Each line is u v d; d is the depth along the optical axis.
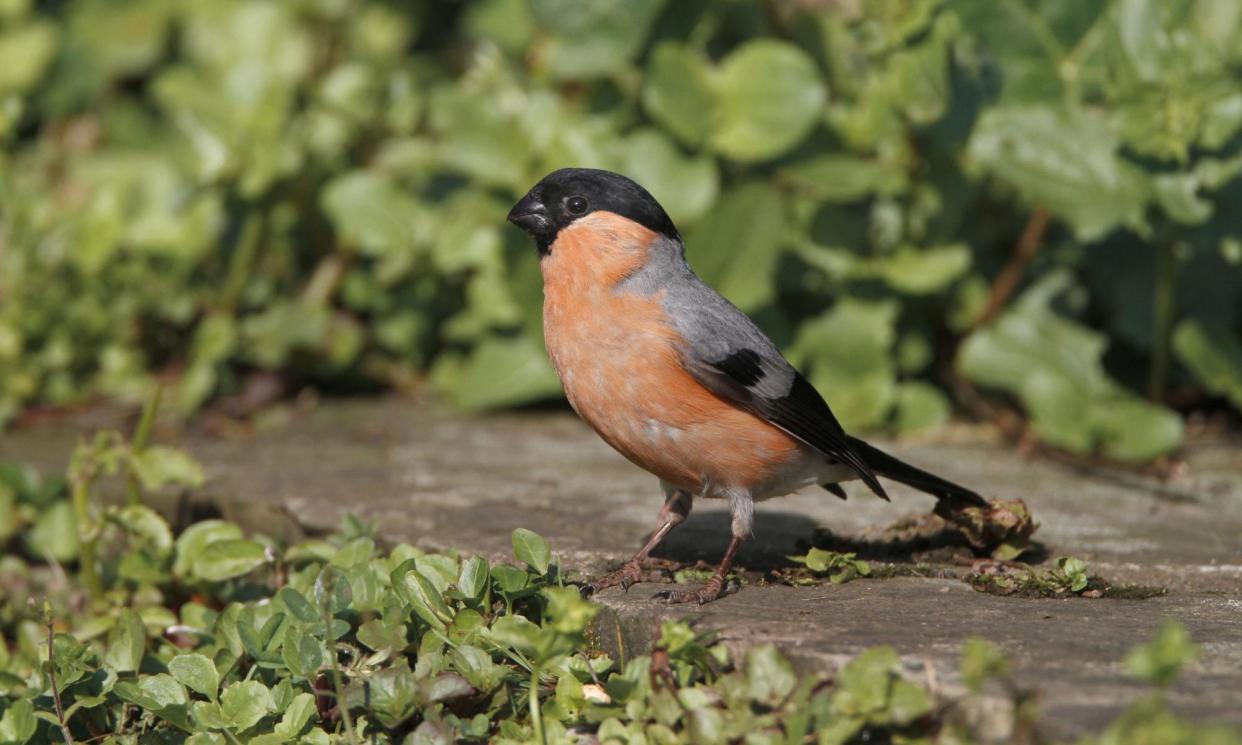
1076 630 6.39
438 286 13.73
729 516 9.27
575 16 12.07
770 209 11.62
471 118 12.34
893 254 12.10
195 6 15.67
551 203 7.86
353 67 13.87
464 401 12.65
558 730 6.09
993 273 12.76
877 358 11.88
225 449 11.59
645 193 7.95
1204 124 10.62
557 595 5.84
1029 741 5.23
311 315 13.23
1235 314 12.25
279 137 13.14
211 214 13.29
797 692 5.75
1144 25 10.73
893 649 5.91
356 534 8.29
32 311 12.92
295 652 6.52
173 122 14.99
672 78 11.59
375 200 13.30
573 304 7.73
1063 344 11.91
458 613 6.80
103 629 8.04
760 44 11.68
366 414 12.88
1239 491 10.20
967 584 7.48
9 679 7.27
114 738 6.88
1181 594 7.39
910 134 11.75
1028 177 11.27
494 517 9.12
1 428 12.31
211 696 6.57
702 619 6.62
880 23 11.46
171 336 13.57
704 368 7.46
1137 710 4.79
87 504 8.62
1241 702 5.30
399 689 6.24
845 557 7.61
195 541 8.38
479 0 13.95
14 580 9.45
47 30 15.58
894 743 5.46
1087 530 8.95
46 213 13.28
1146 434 11.07
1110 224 10.94
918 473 8.11
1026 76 11.49
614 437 7.76
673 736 5.73
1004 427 11.94
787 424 7.61
